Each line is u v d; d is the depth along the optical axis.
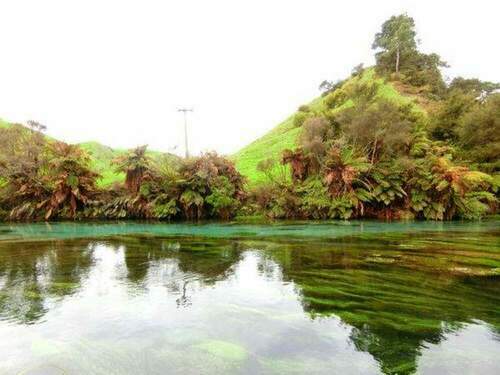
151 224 19.95
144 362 3.55
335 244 11.13
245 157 44.56
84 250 10.55
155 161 24.47
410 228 16.12
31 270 7.76
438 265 7.78
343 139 22.75
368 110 23.33
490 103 26.44
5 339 4.13
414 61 56.72
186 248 10.66
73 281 6.74
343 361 3.46
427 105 43.53
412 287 6.01
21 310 5.11
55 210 24.17
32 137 27.89
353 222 19.56
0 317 4.84
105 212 23.94
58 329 4.41
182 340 4.04
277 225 18.25
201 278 6.86
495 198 22.92
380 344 3.83
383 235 13.40
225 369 3.37
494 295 5.51
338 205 20.95
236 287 6.19
